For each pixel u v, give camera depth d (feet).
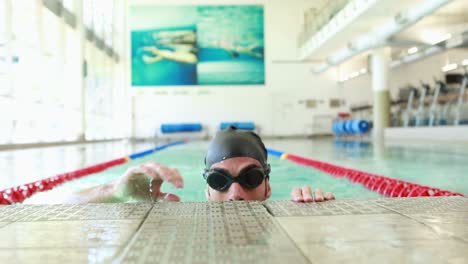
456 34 30.27
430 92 36.83
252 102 54.95
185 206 4.17
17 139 27.43
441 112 35.50
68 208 4.09
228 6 54.49
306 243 2.75
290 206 4.09
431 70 55.06
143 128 54.44
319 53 49.42
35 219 3.60
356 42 37.78
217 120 54.75
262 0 54.85
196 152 26.96
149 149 27.96
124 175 6.15
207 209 3.98
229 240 2.84
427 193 8.64
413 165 14.26
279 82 55.11
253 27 54.80
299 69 55.26
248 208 4.02
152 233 3.06
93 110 44.16
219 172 5.73
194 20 54.34
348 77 52.47
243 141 6.06
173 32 54.34
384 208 3.94
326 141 39.75
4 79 24.76
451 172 12.12
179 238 2.91
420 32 36.42
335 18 38.60
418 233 3.00
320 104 55.42
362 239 2.84
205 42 54.54
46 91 31.04
